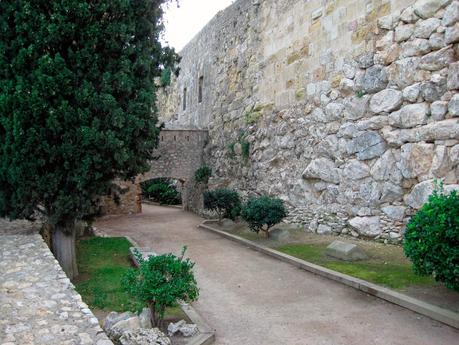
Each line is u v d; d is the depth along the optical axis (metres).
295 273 7.50
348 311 5.52
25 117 6.66
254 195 14.01
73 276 7.51
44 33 6.73
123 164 7.50
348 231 9.48
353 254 7.73
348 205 9.52
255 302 6.09
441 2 7.46
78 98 6.86
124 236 12.18
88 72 7.10
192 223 15.58
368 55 9.06
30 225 9.01
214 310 5.82
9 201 7.31
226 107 17.05
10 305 4.57
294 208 11.59
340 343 4.61
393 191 8.34
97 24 7.03
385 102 8.55
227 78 17.12
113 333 4.52
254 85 14.64
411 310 5.33
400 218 8.19
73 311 4.43
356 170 9.27
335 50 10.14
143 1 7.72
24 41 6.79
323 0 10.68
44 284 5.23
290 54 12.23
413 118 7.88
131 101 7.51
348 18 9.73
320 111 10.62
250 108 14.77
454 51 7.23
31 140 6.69
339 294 6.22
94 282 7.18
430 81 7.58
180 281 4.76
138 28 7.80
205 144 18.98
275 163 12.83
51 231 7.81
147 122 7.84
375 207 8.76
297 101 11.76
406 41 8.13
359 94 9.23
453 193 5.07
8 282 5.29
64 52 7.05
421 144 7.70
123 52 7.46
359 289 6.29
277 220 10.37
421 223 5.00
